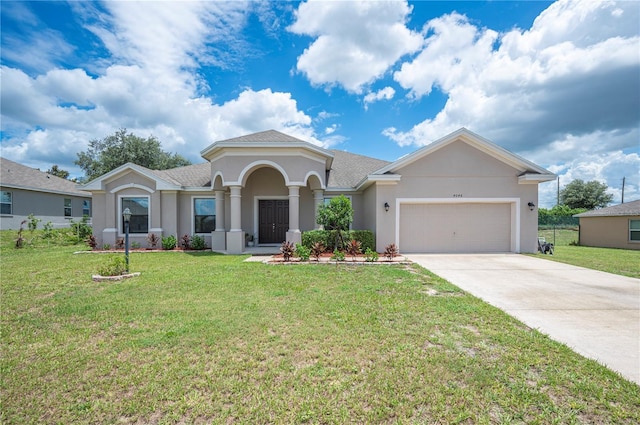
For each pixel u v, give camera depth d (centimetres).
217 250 1628
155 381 356
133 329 507
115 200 1709
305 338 470
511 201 1479
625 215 2159
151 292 734
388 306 624
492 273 980
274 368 382
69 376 369
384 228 1469
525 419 292
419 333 490
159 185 1691
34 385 351
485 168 1475
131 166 1681
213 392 335
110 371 379
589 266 1118
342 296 698
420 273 973
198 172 2009
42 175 2711
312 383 351
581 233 2544
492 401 319
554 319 561
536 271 1016
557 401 319
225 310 599
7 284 828
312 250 1277
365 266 1102
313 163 1552
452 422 289
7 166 2459
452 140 1459
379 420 291
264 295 707
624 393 331
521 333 490
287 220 1842
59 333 495
